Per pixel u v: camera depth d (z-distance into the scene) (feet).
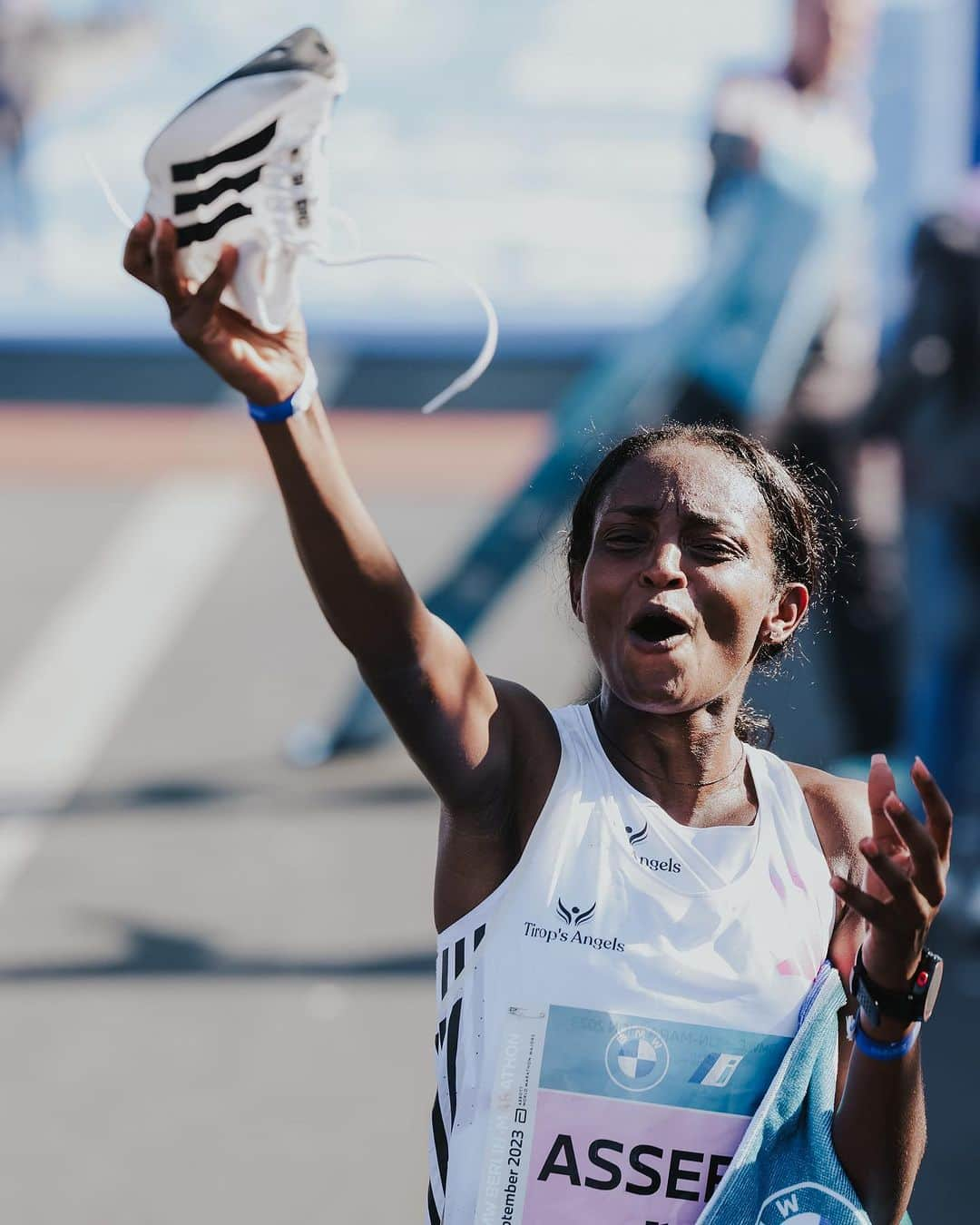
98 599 95.25
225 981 51.70
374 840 62.39
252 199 17.03
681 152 148.66
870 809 18.49
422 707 19.52
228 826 64.03
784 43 146.30
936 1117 44.14
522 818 20.20
